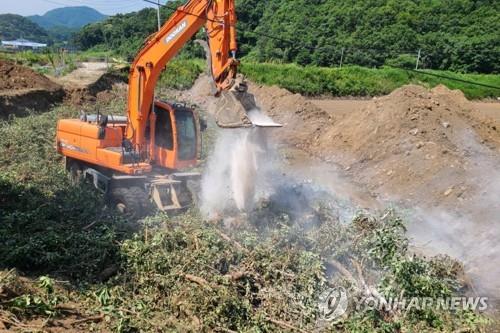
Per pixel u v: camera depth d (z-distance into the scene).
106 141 12.41
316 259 8.63
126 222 10.17
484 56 49.91
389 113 18.47
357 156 17.98
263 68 47.47
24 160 14.68
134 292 8.12
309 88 44.84
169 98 29.27
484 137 17.91
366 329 7.24
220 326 7.23
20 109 22.64
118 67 38.16
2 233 9.32
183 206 11.25
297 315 7.62
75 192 11.85
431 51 50.62
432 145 15.89
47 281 7.72
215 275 8.12
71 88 27.62
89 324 7.21
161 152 11.85
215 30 10.76
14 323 6.81
